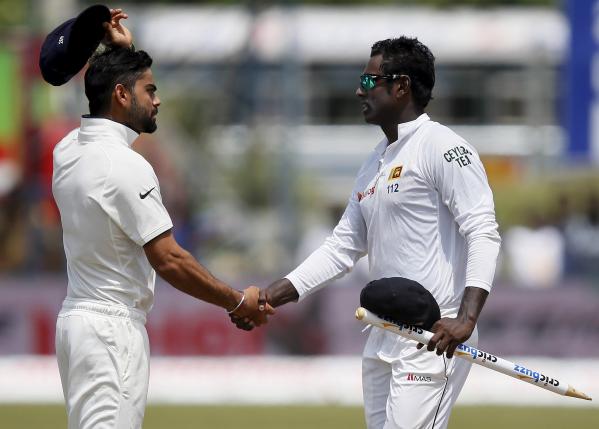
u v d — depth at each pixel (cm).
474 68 8675
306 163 8650
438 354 1720
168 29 7988
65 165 1770
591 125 5428
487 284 1722
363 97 1856
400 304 1728
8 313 4578
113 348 1727
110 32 1859
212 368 4506
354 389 4316
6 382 4325
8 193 5503
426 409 1780
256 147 7550
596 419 3703
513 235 5419
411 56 1816
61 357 1769
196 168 7362
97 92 1775
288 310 4603
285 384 4366
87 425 1723
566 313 4631
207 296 1808
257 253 6469
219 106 7812
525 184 6175
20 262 5369
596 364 4612
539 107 8569
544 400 4225
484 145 8575
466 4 10481
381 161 1848
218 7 8625
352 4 10744
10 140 5534
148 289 1781
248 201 7438
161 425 3509
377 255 1842
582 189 5478
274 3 7481
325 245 1969
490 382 4441
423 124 1811
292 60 7225
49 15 6128
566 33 5412
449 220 1792
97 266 1744
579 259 5109
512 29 8712
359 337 4619
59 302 4591
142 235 1727
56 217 5419
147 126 1802
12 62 5559
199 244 6044
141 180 1730
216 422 3581
